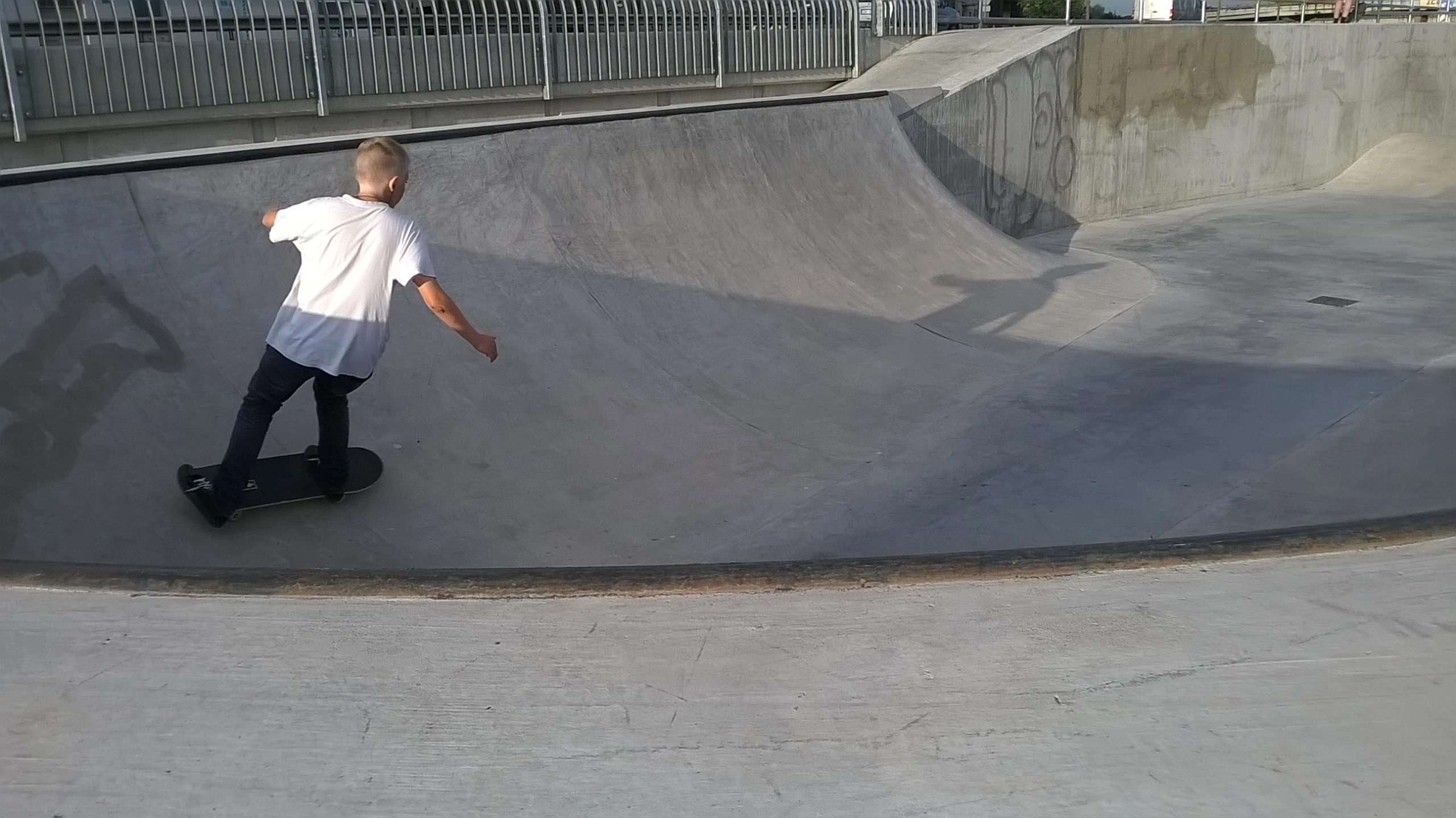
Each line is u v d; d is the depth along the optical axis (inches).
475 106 454.6
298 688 91.4
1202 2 759.7
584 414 243.1
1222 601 105.6
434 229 264.2
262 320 214.4
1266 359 330.6
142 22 352.8
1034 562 113.4
